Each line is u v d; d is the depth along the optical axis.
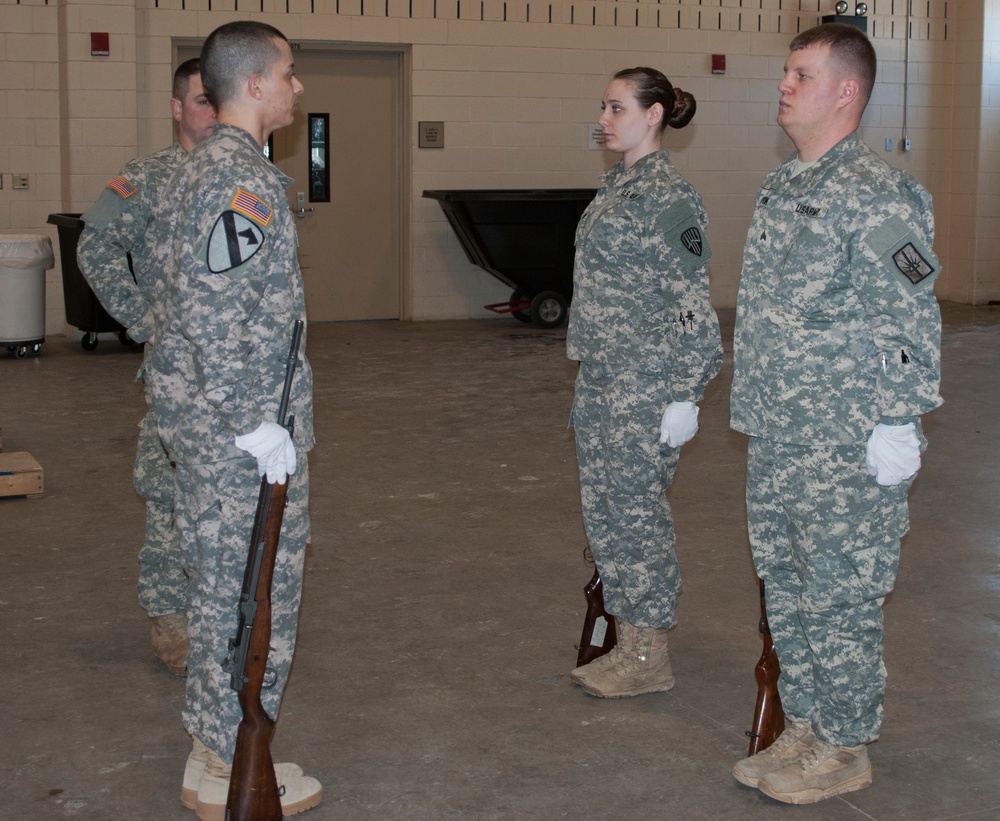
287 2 9.45
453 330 9.88
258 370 2.30
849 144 2.42
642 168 2.90
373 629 3.53
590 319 2.92
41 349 8.72
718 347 2.81
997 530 4.54
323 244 10.13
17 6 8.85
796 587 2.60
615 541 2.98
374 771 2.66
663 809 2.50
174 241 2.26
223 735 2.37
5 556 4.17
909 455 2.32
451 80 10.03
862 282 2.32
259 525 2.26
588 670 3.11
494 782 2.62
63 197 9.14
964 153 11.62
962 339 9.39
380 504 4.89
